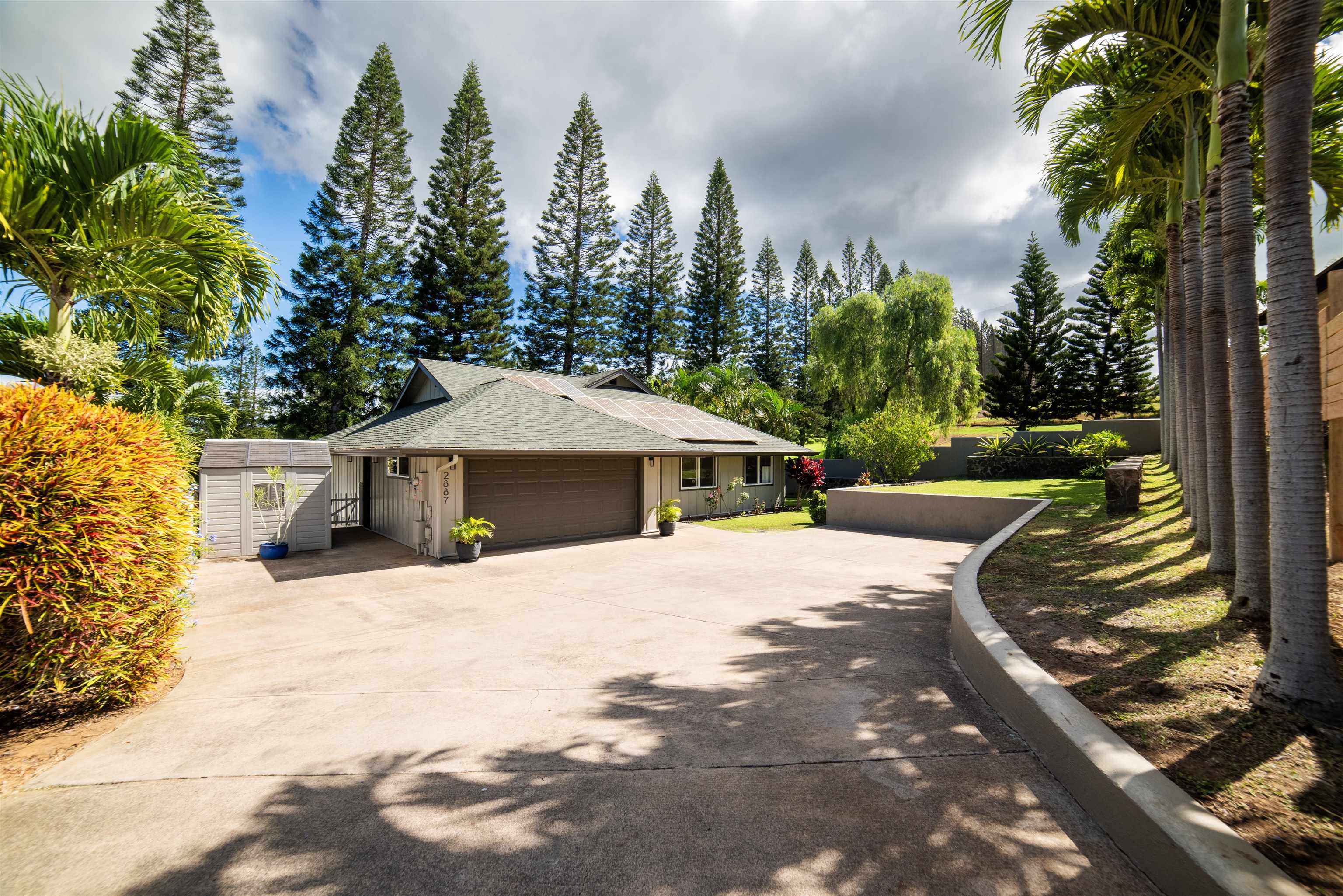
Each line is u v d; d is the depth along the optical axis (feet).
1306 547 10.22
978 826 8.89
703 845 8.64
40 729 12.95
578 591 27.37
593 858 8.39
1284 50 11.09
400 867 8.24
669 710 13.74
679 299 133.90
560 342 121.90
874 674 15.85
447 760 11.44
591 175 123.34
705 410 91.40
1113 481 34.30
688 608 23.95
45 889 7.86
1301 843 7.00
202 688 15.49
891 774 10.52
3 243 20.04
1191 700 10.98
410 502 42.70
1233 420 15.35
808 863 8.17
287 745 12.12
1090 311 124.98
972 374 95.50
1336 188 26.71
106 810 9.74
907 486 64.13
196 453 39.40
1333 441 18.35
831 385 106.01
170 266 22.94
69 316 21.93
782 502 75.31
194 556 17.74
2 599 11.67
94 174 20.70
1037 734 11.02
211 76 89.40
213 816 9.55
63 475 12.22
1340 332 17.67
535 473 43.29
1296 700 9.95
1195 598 17.01
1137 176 30.22
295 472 40.65
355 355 97.66
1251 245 15.38
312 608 24.66
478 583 29.71
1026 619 16.66
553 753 11.65
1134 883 7.46
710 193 131.44
